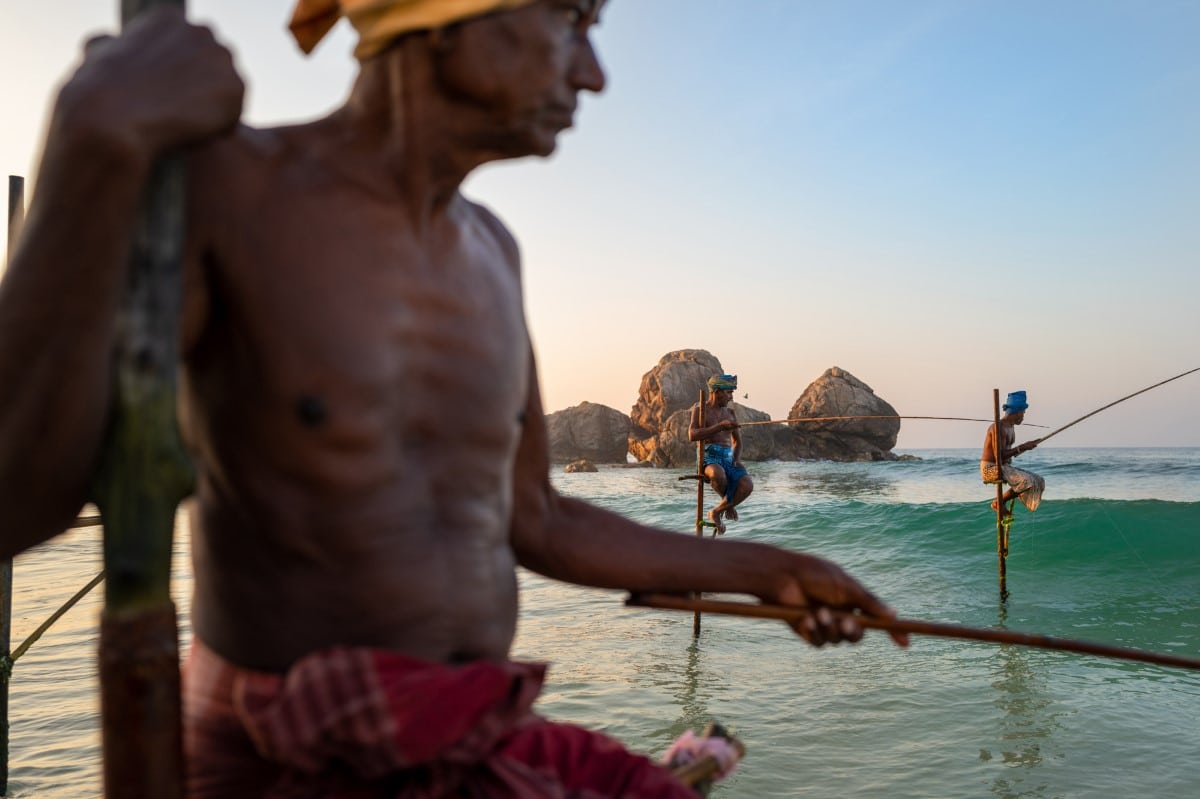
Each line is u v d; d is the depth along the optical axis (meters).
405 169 1.22
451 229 1.32
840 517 20.34
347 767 1.12
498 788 1.16
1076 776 5.80
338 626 1.14
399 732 1.04
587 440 115.94
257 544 1.15
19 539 0.98
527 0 1.18
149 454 0.96
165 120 0.90
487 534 1.28
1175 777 5.74
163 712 0.98
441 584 1.19
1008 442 13.21
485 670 1.12
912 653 9.10
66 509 0.98
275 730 1.06
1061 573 14.47
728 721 7.09
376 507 1.15
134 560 0.97
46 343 0.89
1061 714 7.05
